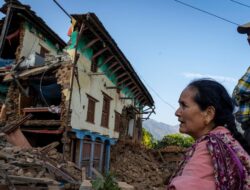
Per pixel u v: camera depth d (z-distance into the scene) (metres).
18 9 18.56
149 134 42.44
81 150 18.08
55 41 23.02
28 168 10.45
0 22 20.06
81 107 18.08
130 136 28.70
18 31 20.41
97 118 20.52
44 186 9.14
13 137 14.62
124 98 24.98
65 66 17.14
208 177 1.29
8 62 21.02
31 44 20.70
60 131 16.47
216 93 1.50
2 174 8.77
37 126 17.83
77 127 17.52
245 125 2.11
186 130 1.55
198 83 1.54
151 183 21.95
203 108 1.50
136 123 31.56
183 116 1.55
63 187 10.05
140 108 31.69
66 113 16.58
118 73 23.73
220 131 1.45
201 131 1.52
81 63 18.11
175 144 37.59
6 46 22.28
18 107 18.22
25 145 14.77
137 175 22.81
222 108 1.50
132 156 26.44
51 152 14.37
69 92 16.73
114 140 23.86
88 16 15.38
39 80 18.20
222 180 1.27
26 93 18.42
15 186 8.58
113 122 23.61
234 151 1.35
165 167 27.95
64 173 11.12
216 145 1.35
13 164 10.33
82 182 10.38
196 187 1.25
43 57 19.34
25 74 17.53
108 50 19.42
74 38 17.52
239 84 2.21
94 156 20.12
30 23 20.33
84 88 18.45
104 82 21.61
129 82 25.72
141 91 29.08
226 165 1.30
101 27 16.77
